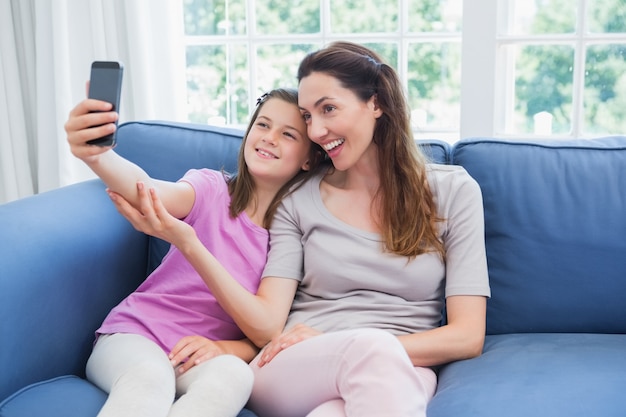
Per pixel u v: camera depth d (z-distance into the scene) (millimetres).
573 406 1246
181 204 1551
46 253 1421
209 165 1809
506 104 2312
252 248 1609
